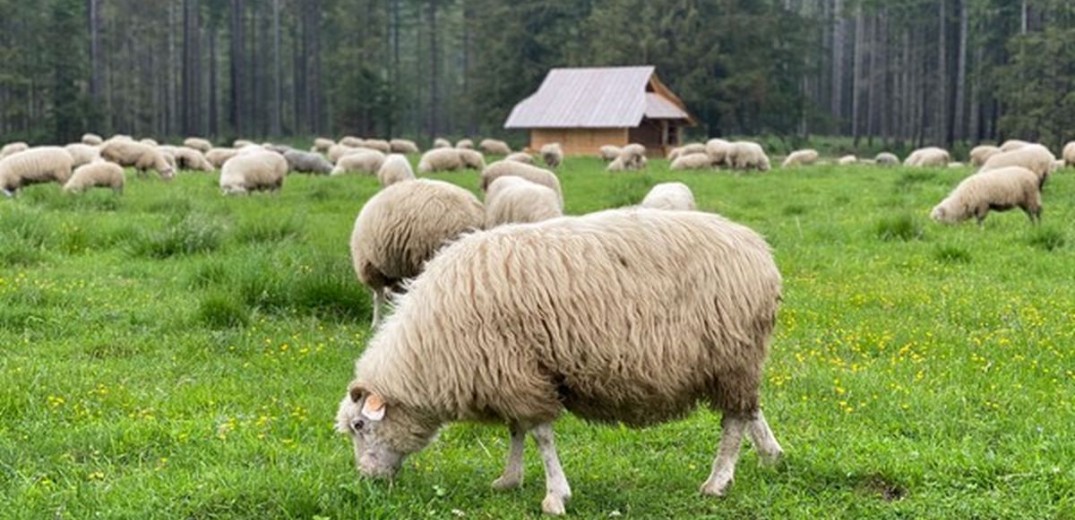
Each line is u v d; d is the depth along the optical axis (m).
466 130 92.62
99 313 10.48
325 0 83.31
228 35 88.56
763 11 73.62
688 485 6.17
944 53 71.25
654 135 62.31
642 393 5.60
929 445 6.67
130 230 15.42
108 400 7.68
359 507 5.59
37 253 13.45
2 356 8.86
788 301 11.56
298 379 8.47
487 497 5.99
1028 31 70.38
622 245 5.68
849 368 8.75
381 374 5.76
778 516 5.66
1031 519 5.50
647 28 70.56
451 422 5.96
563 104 60.38
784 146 71.44
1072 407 7.43
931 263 14.14
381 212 10.42
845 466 6.27
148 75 80.44
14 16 66.56
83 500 5.73
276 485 5.80
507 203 13.76
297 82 91.38
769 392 8.07
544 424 5.69
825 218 19.73
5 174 22.97
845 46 97.25
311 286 10.93
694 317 5.63
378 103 76.69
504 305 5.51
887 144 75.69
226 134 77.75
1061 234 15.73
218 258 13.03
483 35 79.69
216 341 9.57
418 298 5.75
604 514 5.71
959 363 8.76
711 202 23.02
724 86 69.19
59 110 65.38
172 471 6.23
